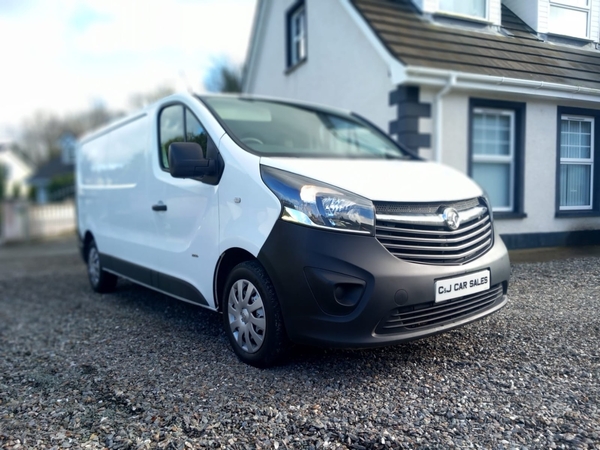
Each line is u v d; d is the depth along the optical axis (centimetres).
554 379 252
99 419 259
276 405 256
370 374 285
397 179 316
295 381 283
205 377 298
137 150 461
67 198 1842
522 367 267
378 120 701
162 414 257
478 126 468
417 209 285
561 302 278
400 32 609
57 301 568
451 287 278
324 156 431
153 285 433
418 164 392
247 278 309
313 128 468
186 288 377
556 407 229
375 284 262
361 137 509
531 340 286
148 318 448
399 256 272
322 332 271
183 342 369
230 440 228
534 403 235
